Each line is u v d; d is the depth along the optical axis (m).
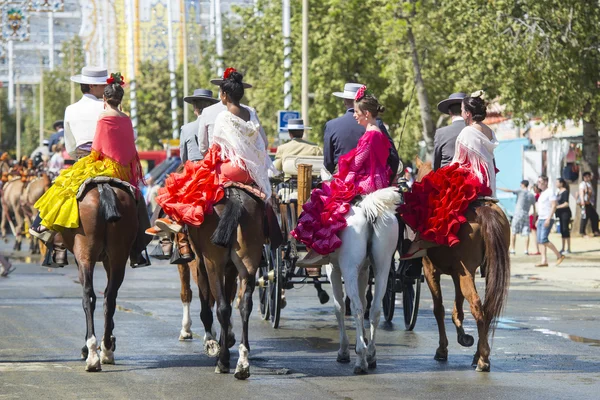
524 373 12.77
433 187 13.06
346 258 12.60
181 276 15.63
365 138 12.89
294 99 50.09
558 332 16.64
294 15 49.84
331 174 14.81
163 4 93.62
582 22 36.22
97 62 106.38
